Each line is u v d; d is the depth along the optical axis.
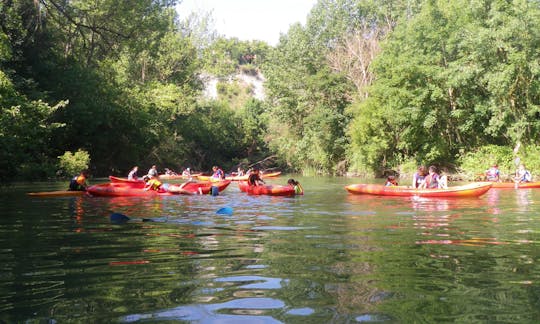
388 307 2.81
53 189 16.16
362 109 30.56
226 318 2.61
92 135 32.12
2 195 13.30
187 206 10.05
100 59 34.66
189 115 45.34
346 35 39.00
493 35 23.52
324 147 36.78
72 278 3.62
